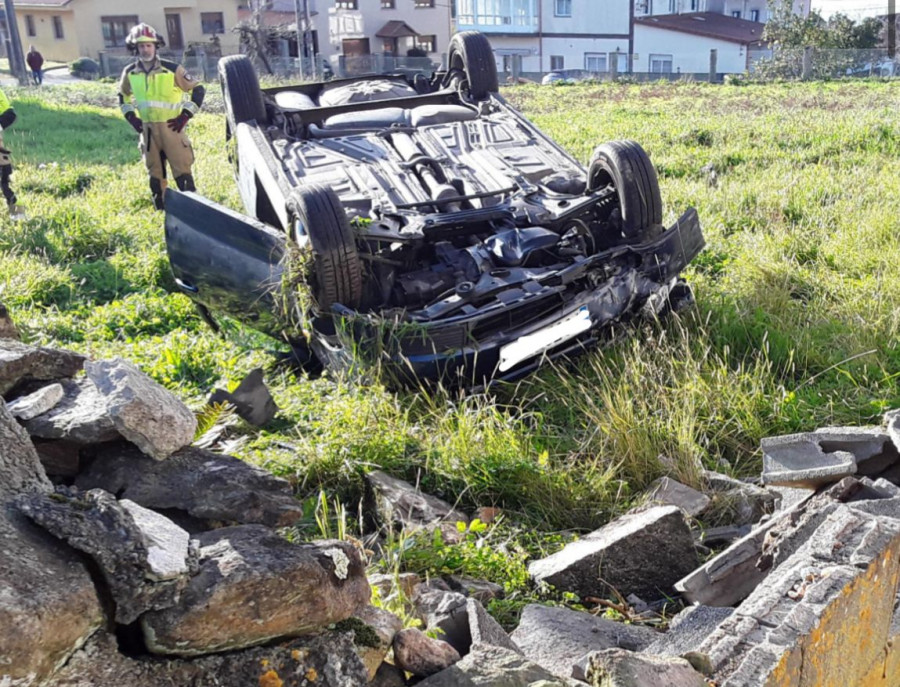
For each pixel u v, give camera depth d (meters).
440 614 3.08
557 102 22.25
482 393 5.39
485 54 8.29
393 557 3.70
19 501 2.02
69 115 21.55
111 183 12.42
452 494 4.56
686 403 4.94
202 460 2.63
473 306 5.52
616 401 5.04
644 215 6.21
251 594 2.06
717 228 8.68
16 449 2.17
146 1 47.69
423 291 5.74
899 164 11.23
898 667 2.92
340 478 4.55
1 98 10.22
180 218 6.41
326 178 6.71
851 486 3.40
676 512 3.77
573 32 47.47
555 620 3.22
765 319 6.37
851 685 2.62
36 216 10.36
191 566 2.05
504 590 3.71
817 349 5.90
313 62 35.56
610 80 30.50
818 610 2.36
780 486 3.66
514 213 6.09
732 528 4.13
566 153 7.17
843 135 13.41
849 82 25.58
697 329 6.05
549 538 4.16
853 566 2.53
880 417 5.08
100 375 2.62
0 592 1.74
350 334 5.38
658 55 46.97
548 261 6.03
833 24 35.72
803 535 3.11
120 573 1.93
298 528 4.13
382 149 7.11
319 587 2.16
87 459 2.61
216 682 2.03
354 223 5.78
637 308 5.92
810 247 7.94
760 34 46.12
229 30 49.25
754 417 5.03
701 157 12.49
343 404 5.06
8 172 10.30
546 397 5.51
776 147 13.08
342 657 2.18
